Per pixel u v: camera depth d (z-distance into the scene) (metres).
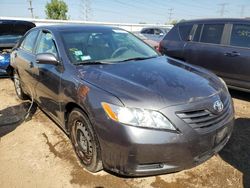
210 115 2.38
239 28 4.97
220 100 2.56
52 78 3.12
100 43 3.47
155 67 3.02
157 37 12.93
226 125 2.53
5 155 3.16
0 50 6.36
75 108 2.72
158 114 2.18
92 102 2.39
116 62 3.15
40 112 4.42
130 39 3.90
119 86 2.42
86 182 2.62
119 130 2.19
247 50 4.75
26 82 4.23
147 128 2.15
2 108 4.71
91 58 3.16
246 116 4.20
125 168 2.27
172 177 2.67
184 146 2.21
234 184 2.56
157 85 2.48
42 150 3.23
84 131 2.67
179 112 2.22
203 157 2.38
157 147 2.15
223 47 5.10
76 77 2.74
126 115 2.19
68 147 3.26
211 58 5.28
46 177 2.73
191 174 2.71
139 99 2.23
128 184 2.57
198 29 5.63
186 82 2.62
